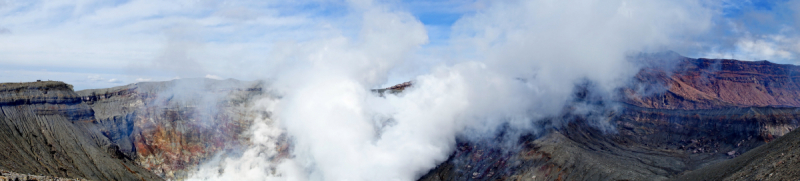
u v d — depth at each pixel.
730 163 135.38
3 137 167.62
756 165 115.44
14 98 196.12
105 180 189.25
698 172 149.88
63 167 177.38
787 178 92.50
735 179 116.06
